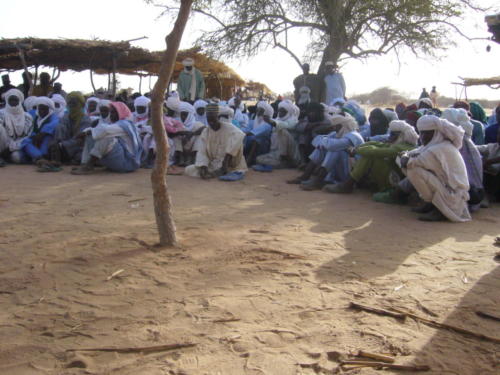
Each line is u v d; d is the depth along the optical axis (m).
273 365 2.74
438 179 5.95
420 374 2.71
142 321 3.23
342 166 7.91
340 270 4.19
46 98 9.87
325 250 4.72
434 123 5.93
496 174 7.13
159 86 4.39
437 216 5.99
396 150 6.96
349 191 7.54
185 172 8.93
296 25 18.14
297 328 3.17
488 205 6.92
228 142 8.58
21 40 13.88
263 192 7.56
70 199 6.71
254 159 10.10
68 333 3.06
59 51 15.11
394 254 4.65
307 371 2.70
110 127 8.68
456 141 5.95
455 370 2.74
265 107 10.35
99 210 6.12
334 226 5.64
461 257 4.59
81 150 9.72
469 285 3.92
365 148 7.13
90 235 5.03
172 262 4.30
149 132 9.70
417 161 5.95
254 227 5.49
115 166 8.91
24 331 3.08
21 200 6.57
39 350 2.87
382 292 3.75
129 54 17.55
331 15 16.77
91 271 4.06
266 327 3.17
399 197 6.89
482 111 9.13
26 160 9.83
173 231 4.74
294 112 10.18
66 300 3.52
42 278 3.90
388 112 8.67
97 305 3.45
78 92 9.84
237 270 4.13
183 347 2.91
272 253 4.57
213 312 3.36
